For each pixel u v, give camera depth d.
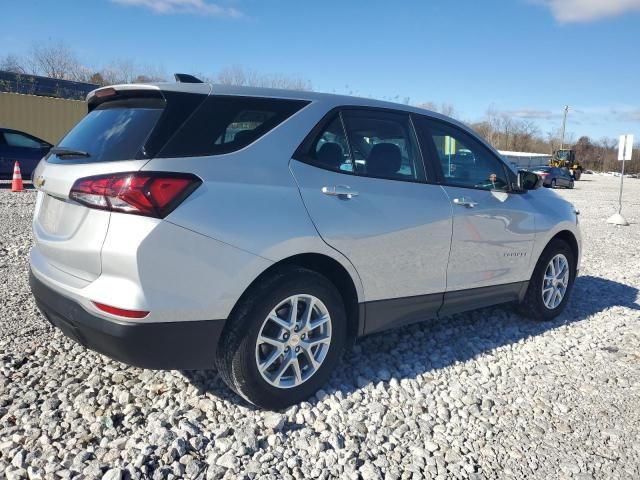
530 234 4.62
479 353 4.24
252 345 2.96
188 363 2.86
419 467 2.76
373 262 3.46
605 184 44.19
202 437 2.82
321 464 2.72
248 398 3.04
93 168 2.78
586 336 4.77
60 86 28.22
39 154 15.91
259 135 3.12
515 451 2.95
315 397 3.34
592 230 12.25
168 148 2.78
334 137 3.44
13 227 8.38
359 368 3.81
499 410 3.39
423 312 3.92
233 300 2.88
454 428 3.15
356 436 2.99
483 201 4.21
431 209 3.79
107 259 2.65
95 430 2.86
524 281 4.71
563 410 3.41
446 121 4.25
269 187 3.02
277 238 2.98
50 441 2.76
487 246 4.24
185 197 2.72
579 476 2.76
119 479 2.46
